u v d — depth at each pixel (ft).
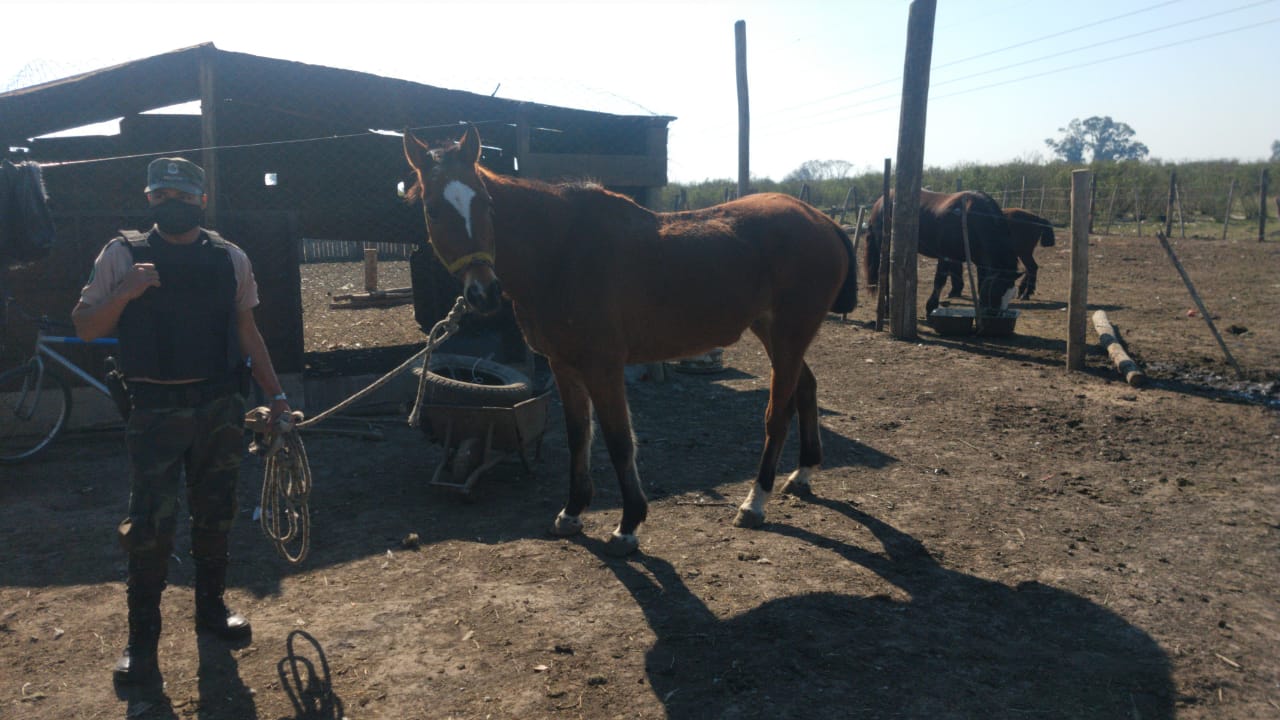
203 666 10.26
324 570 13.12
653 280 13.52
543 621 11.45
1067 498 16.42
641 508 13.80
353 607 11.86
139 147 26.07
